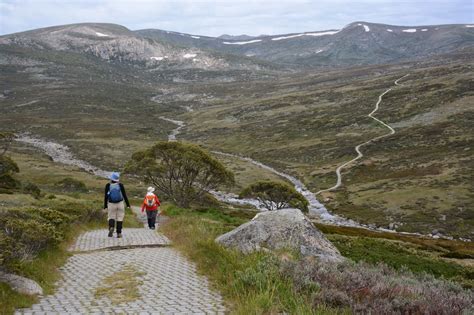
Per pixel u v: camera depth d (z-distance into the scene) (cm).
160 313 682
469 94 17675
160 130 18512
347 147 13388
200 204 6475
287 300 683
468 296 825
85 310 696
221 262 965
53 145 14562
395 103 18450
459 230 6819
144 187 9175
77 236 1565
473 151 11250
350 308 644
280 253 1023
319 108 19888
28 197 3391
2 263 820
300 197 6556
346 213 7906
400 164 11025
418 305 662
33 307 706
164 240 1491
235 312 662
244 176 10844
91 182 8806
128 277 935
